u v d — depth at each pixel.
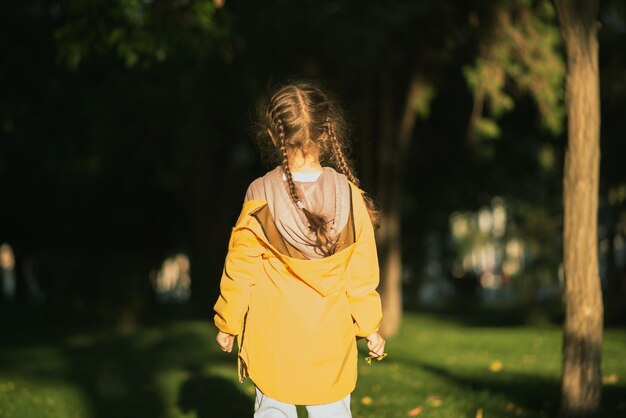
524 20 16.61
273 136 3.79
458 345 15.35
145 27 9.28
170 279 70.19
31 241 33.84
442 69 19.22
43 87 16.17
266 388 3.72
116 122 21.11
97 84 17.61
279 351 3.70
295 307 3.69
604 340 15.28
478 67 16.64
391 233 18.97
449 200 26.98
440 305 35.94
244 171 25.95
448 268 46.94
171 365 13.48
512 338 16.55
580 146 6.93
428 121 22.06
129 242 32.75
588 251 6.97
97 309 25.08
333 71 18.42
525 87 17.23
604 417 7.01
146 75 19.06
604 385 9.33
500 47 16.48
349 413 3.84
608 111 19.50
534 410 7.77
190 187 24.91
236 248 3.68
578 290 6.98
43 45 15.16
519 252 23.23
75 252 30.81
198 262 24.91
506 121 22.33
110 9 9.07
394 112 19.30
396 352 14.23
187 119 21.69
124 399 9.34
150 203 31.70
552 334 17.44
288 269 3.70
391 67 18.30
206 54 10.54
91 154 22.44
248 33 16.98
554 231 22.30
